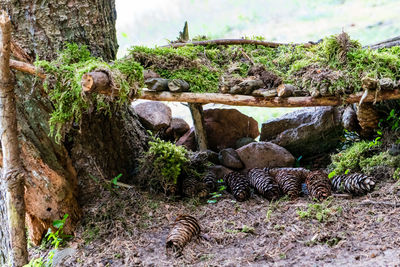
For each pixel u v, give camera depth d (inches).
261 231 81.4
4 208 85.7
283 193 98.4
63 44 91.0
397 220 75.5
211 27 201.6
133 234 84.7
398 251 64.9
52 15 89.4
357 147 104.4
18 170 76.9
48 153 89.0
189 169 105.3
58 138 84.5
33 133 87.6
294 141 120.0
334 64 91.8
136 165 108.7
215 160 117.8
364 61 90.3
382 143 101.9
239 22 201.6
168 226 87.3
